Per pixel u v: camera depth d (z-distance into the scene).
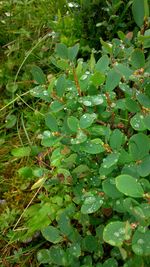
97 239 0.21
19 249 0.25
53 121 0.20
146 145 0.17
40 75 0.22
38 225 0.25
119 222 0.16
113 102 0.20
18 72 0.34
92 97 0.20
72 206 0.23
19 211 0.27
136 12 0.22
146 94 0.19
